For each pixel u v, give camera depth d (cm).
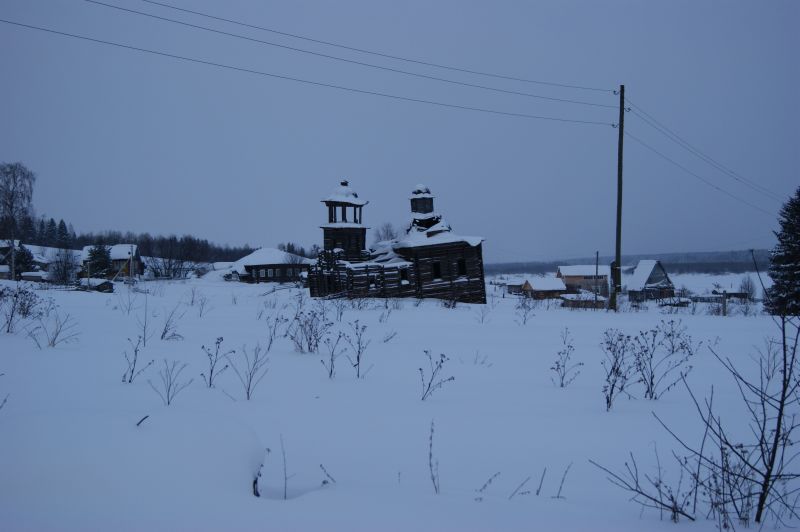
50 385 579
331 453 423
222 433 330
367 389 661
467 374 788
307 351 941
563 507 311
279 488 347
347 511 266
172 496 256
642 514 315
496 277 12662
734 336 1294
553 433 491
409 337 1188
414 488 343
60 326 964
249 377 659
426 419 530
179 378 658
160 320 1312
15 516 228
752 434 493
